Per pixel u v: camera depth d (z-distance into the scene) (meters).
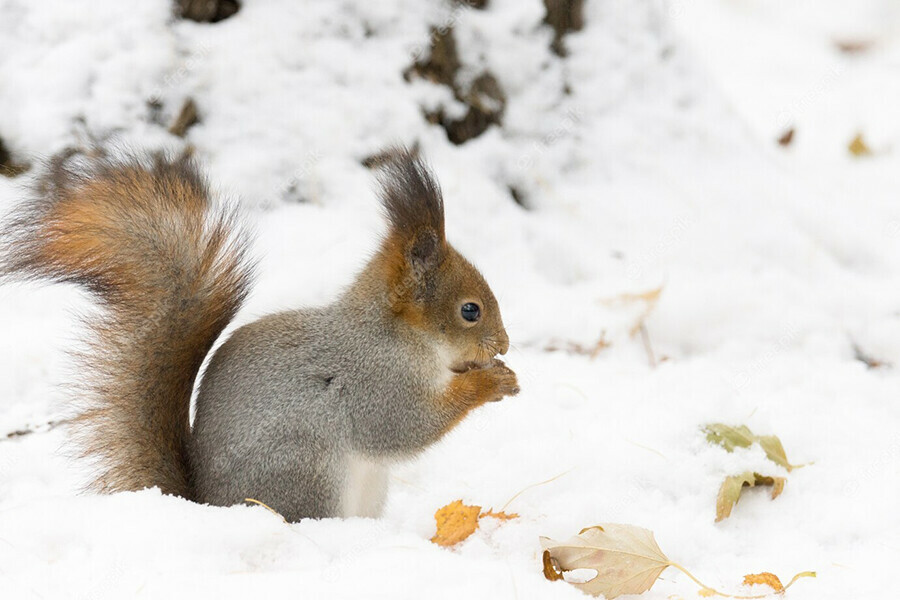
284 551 6.88
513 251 12.70
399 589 6.11
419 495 8.93
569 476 8.73
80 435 7.89
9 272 7.62
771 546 7.76
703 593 6.77
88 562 6.46
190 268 7.91
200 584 6.14
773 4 26.64
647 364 11.55
